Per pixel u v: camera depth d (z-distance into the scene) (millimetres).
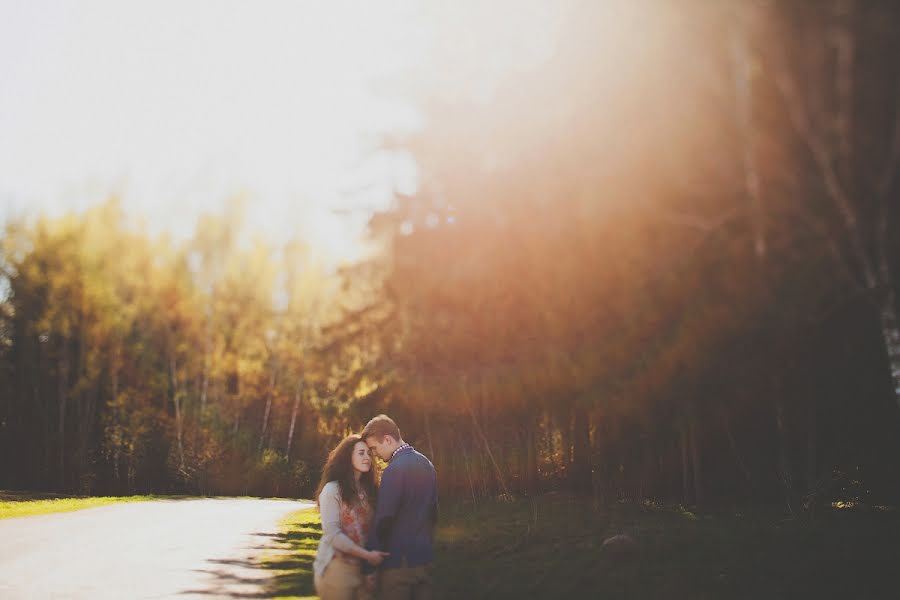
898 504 14109
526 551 10250
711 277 7836
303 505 25203
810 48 6367
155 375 39844
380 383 13391
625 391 9031
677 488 15766
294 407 39969
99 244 39250
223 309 41188
